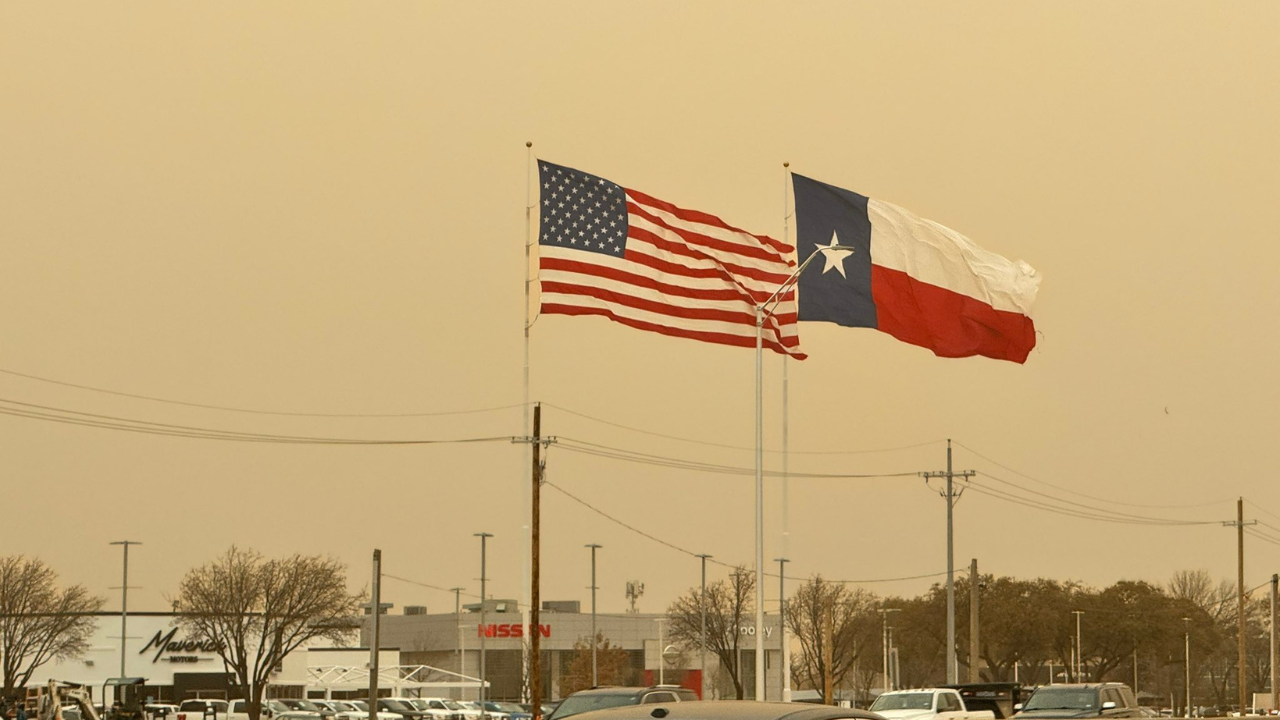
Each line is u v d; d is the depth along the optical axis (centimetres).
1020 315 4422
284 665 12769
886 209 4456
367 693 14112
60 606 12025
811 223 4481
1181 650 15062
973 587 8925
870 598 15600
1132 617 14862
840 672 14275
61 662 12281
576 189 4406
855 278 4441
